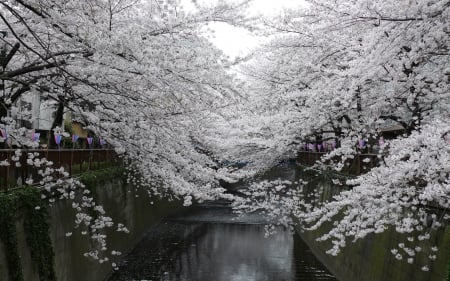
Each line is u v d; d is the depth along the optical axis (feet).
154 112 25.68
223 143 46.78
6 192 25.62
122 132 27.76
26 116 33.24
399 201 20.47
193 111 27.12
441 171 17.65
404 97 27.73
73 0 20.35
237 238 64.80
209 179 34.86
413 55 21.36
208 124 39.93
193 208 95.35
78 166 41.83
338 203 22.75
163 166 31.09
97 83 22.97
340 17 24.07
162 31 23.65
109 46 20.07
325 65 37.63
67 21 19.24
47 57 21.50
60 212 33.17
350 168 41.98
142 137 28.53
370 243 34.12
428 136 17.46
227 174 41.68
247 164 57.67
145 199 71.56
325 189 51.42
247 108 33.12
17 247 23.88
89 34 19.65
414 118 25.45
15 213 25.16
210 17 23.63
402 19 19.01
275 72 43.50
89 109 26.40
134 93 24.12
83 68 22.00
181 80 23.49
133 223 61.87
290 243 60.90
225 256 53.83
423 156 17.03
